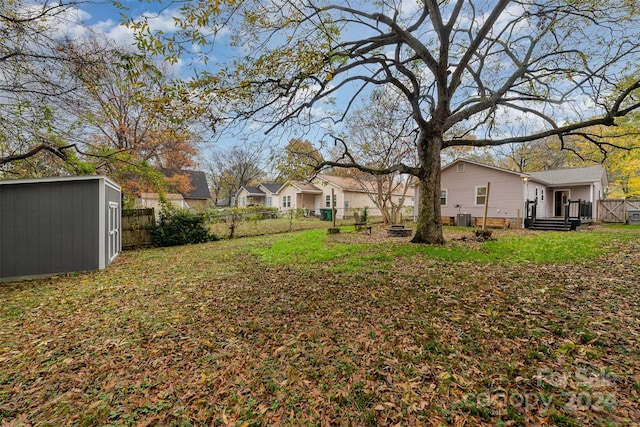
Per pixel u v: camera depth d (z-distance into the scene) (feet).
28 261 23.63
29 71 22.30
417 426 6.70
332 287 17.37
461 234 43.70
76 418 7.47
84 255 24.88
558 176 66.44
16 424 7.34
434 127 31.42
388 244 32.71
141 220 39.32
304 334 11.46
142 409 7.69
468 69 33.45
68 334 12.28
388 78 31.19
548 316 12.16
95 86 23.76
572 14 23.22
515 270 19.83
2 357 10.54
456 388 7.91
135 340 11.56
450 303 14.03
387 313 13.15
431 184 32.12
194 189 102.58
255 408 7.57
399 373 8.71
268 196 115.96
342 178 96.48
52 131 25.79
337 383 8.41
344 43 21.85
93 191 25.23
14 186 23.36
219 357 10.08
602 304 13.19
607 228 48.91
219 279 20.27
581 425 6.42
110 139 53.62
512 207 54.85
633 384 7.66
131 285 19.49
